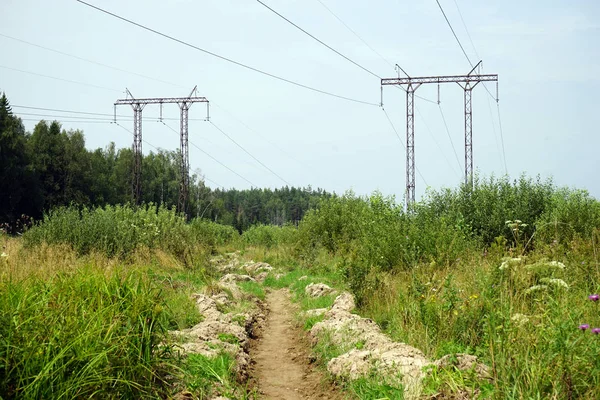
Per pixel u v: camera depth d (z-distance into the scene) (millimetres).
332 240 25297
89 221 18609
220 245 33719
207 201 87688
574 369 4918
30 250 15062
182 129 43562
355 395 6715
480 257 9945
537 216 16906
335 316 10875
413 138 32156
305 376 8250
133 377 5699
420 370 6457
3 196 48469
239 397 6688
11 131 49188
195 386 6289
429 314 8289
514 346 5633
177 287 13422
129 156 79750
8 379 4840
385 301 11164
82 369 5176
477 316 7613
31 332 5312
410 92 32688
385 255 14406
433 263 10789
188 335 8469
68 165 59031
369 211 23672
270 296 17141
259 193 141250
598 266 8625
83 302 6262
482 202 18078
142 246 17984
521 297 7141
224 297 12891
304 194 144000
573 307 6031
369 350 8055
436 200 19578
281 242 31766
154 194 82062
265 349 10031
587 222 14352
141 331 6309
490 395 5148
